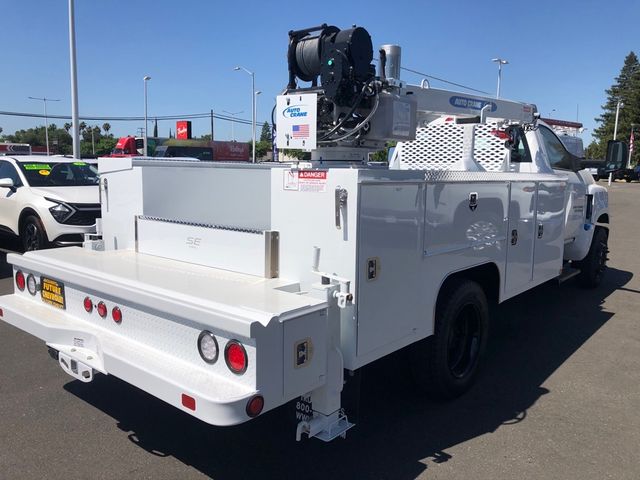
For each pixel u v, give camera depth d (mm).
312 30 3621
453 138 5328
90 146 81125
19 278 3816
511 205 4277
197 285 2922
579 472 3133
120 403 3961
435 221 3357
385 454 3303
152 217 3842
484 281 4383
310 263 2924
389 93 3678
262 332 2359
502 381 4426
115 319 3076
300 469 3145
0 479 3004
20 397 4039
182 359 2723
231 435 3521
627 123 68250
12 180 9094
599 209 7145
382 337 3031
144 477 3057
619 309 6645
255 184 3260
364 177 2752
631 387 4340
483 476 3080
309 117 3424
